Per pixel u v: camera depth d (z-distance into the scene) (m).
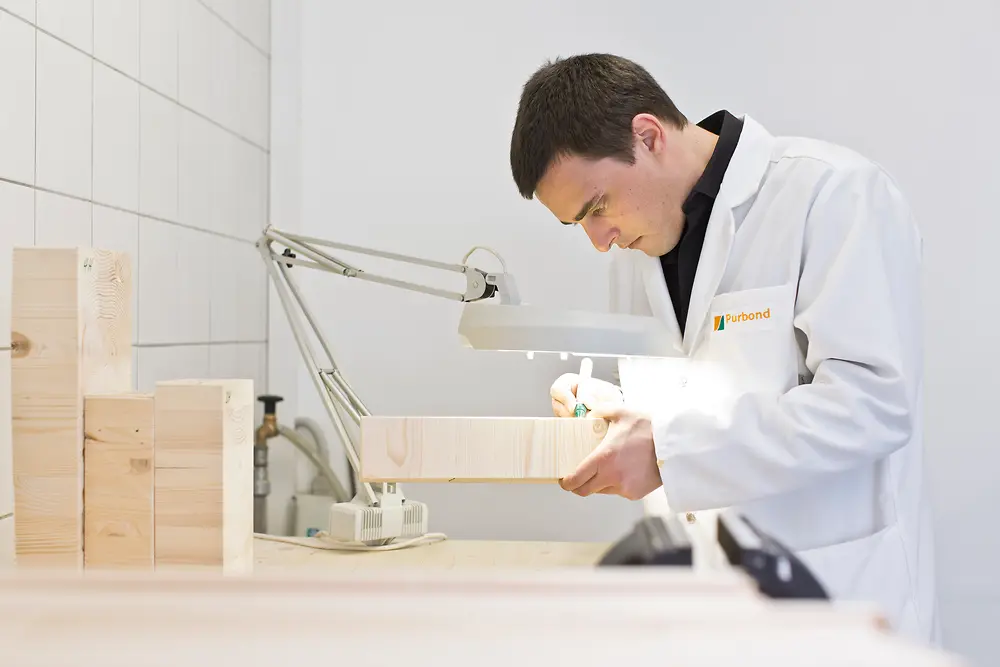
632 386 1.43
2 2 1.13
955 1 1.91
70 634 0.38
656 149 1.25
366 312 2.08
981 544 1.91
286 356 2.12
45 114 1.23
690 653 0.36
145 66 1.53
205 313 1.79
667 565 0.49
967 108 1.91
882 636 0.39
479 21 2.05
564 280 2.03
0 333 1.13
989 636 1.91
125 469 0.96
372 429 1.05
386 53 2.08
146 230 1.54
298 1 2.10
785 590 0.47
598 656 0.36
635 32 2.00
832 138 1.95
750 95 1.97
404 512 1.45
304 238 1.36
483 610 0.41
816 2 1.95
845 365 1.14
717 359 1.29
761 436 1.11
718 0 1.98
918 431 1.30
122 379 1.06
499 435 1.07
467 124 2.06
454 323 2.06
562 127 1.20
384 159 2.08
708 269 1.31
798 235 1.24
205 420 0.95
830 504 1.23
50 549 0.95
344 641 0.38
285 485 2.08
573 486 1.09
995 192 1.91
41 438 0.95
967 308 1.92
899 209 1.23
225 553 0.95
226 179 1.89
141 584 0.45
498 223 2.05
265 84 2.11
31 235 1.20
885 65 1.93
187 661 0.36
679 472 1.11
